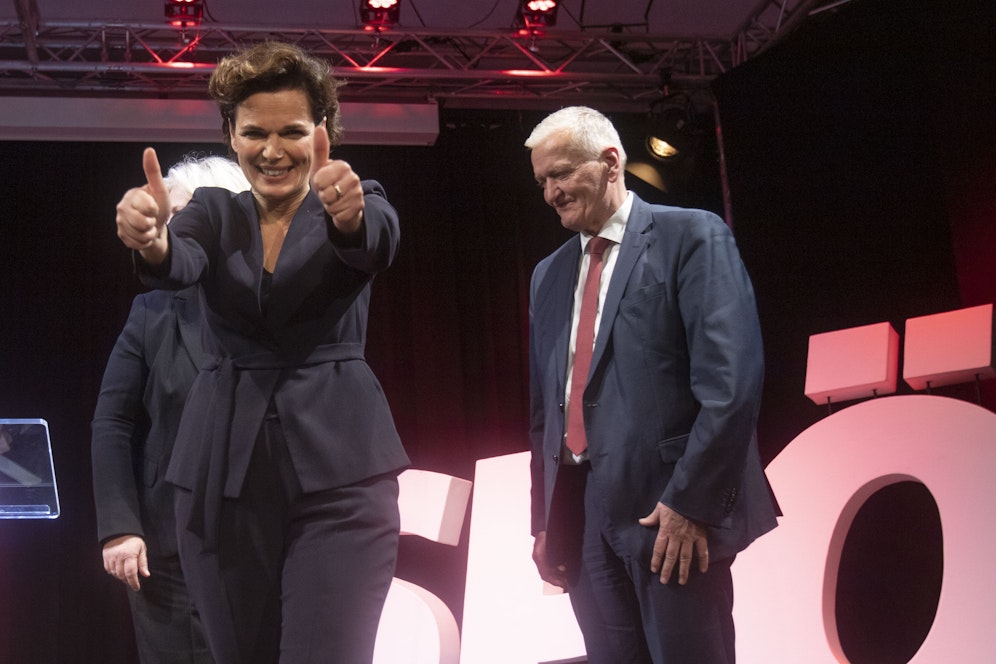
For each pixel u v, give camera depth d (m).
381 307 6.79
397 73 6.16
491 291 6.93
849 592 4.48
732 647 1.95
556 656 2.96
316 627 1.33
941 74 4.98
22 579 6.01
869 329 3.06
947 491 2.52
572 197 2.14
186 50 5.96
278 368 1.40
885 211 5.19
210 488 1.36
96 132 5.90
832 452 2.75
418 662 2.69
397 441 1.45
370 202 1.38
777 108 5.71
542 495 2.25
